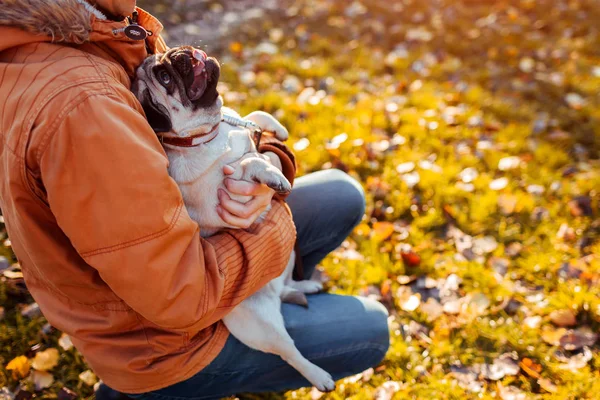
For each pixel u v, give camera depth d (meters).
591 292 2.73
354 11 5.82
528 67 4.82
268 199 1.80
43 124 1.29
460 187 3.46
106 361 1.68
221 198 1.73
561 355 2.48
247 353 1.91
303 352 1.99
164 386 1.74
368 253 3.01
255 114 2.25
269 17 5.79
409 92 4.49
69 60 1.37
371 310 2.09
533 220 3.25
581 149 3.83
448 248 3.08
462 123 4.09
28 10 1.32
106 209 1.35
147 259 1.39
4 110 1.35
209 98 1.73
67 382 2.40
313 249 2.49
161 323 1.51
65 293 1.58
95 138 1.31
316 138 3.83
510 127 4.00
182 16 5.70
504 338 2.55
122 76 1.53
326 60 4.94
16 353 2.50
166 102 1.66
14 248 1.62
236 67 4.76
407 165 3.58
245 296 1.73
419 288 2.86
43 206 1.41
